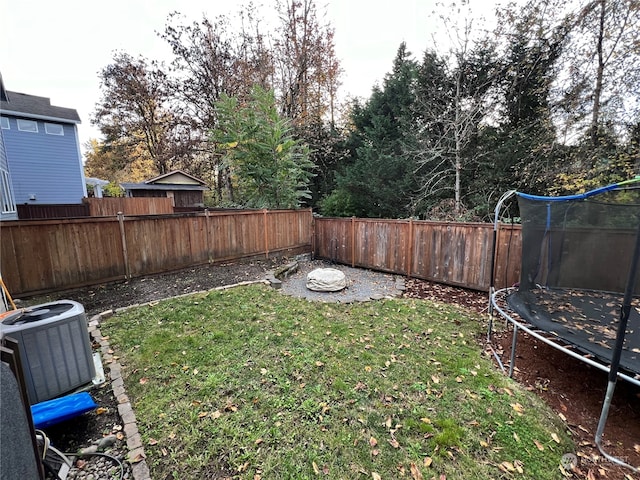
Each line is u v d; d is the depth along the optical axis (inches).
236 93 577.3
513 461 79.7
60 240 190.7
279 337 143.5
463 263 237.5
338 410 96.4
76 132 563.2
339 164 608.4
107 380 107.5
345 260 329.4
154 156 857.5
